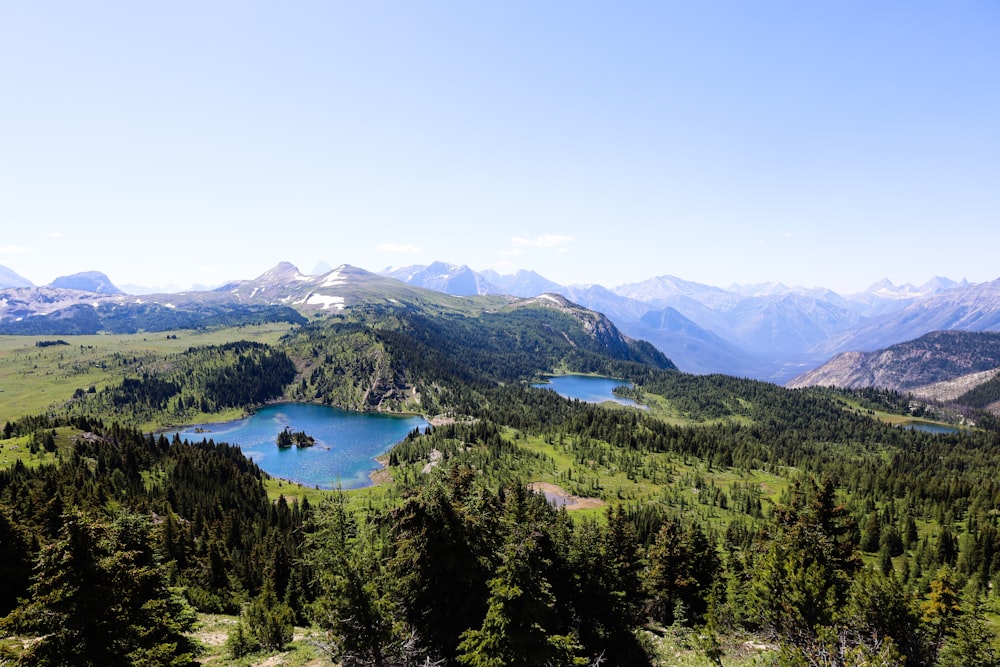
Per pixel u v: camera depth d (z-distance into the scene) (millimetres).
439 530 32188
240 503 134250
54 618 24547
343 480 192125
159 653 27766
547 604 29516
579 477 180875
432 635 31984
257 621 43688
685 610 61000
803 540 56469
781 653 34531
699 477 184750
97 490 103688
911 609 40500
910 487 176625
